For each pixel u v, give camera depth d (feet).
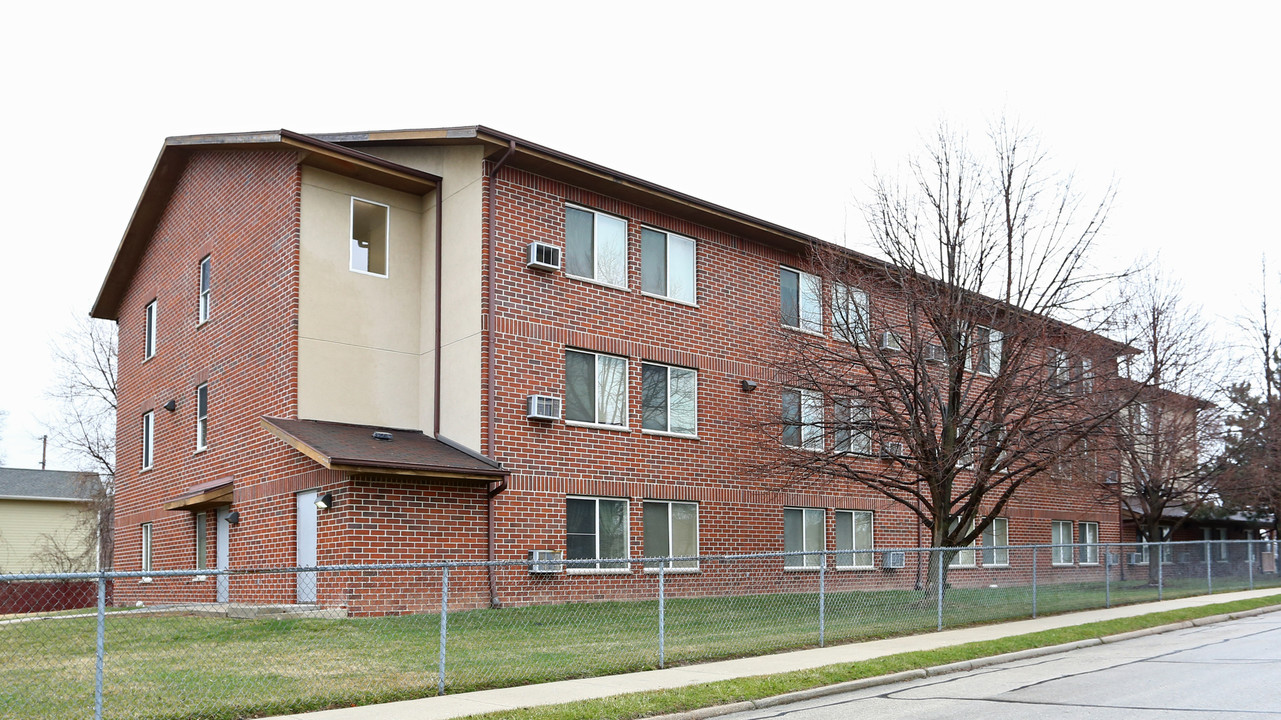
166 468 79.82
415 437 64.18
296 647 43.96
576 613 58.54
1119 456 85.46
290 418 61.57
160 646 44.27
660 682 37.70
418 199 69.31
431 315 67.05
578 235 68.08
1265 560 101.86
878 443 66.90
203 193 76.43
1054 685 38.63
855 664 41.88
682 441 71.87
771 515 77.05
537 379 64.03
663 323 71.87
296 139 61.98
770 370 78.18
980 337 69.10
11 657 41.52
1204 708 32.91
